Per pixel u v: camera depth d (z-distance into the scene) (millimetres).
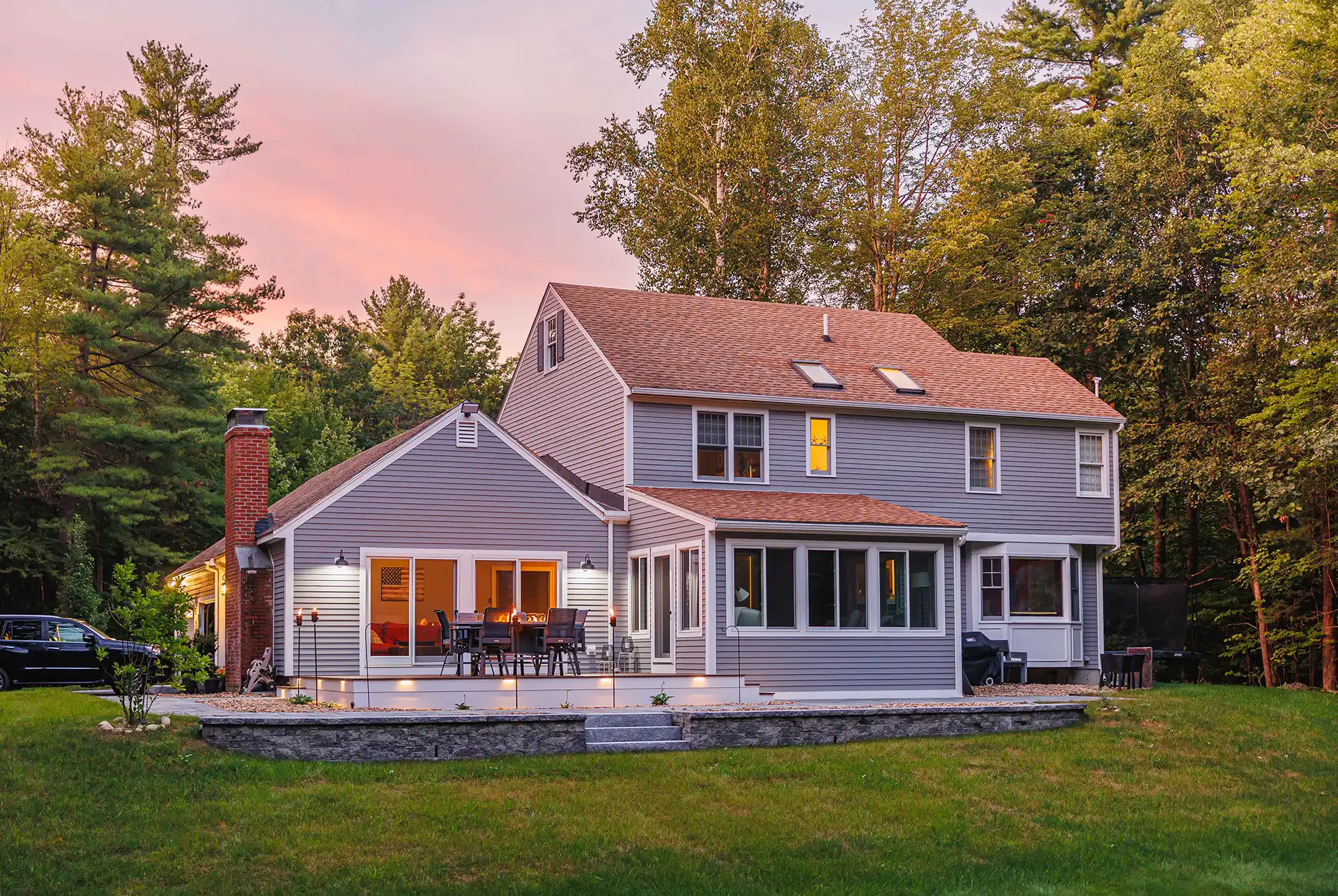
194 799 13461
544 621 23453
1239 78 32594
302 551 23953
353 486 24516
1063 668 30859
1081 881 13156
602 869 12430
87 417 38781
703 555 23969
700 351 29750
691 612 24438
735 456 28281
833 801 15352
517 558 25859
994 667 28516
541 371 32281
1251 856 14375
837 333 33062
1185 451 36281
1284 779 18016
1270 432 32688
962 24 41188
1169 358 38656
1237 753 18969
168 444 40625
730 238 41531
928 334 34625
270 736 15141
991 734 19203
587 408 29375
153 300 41906
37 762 13703
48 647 25484
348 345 77062
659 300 32281
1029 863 13695
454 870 12195
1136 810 15984
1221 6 38812
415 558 24922
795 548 24641
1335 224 31094
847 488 29094
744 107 41562
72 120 43000
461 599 25250
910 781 16375
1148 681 27672
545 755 16281
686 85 41188
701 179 42188
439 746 15828
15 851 11656
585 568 26469
